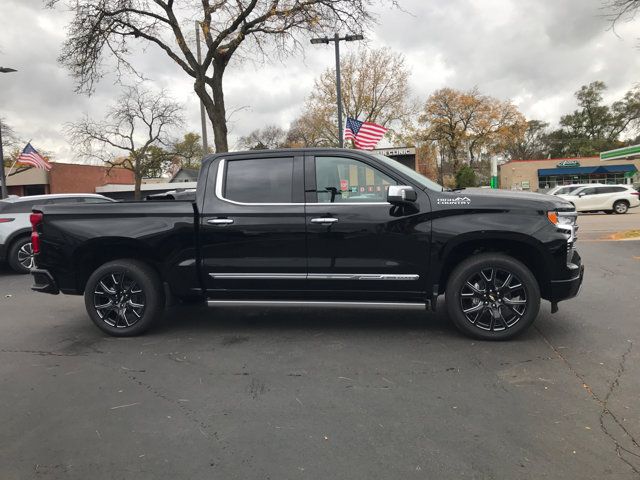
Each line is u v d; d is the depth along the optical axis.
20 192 51.19
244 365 4.40
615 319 5.48
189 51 15.17
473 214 4.71
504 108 53.34
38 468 2.84
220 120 15.52
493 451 2.89
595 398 3.54
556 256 4.61
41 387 4.01
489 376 3.99
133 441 3.12
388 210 4.84
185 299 5.75
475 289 4.80
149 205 5.22
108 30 15.12
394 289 4.92
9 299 7.66
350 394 3.73
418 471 2.71
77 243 5.25
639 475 2.63
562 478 2.62
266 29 15.16
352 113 40.09
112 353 4.83
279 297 5.13
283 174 5.10
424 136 54.34
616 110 75.19
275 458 2.88
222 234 5.08
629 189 26.22
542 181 59.56
